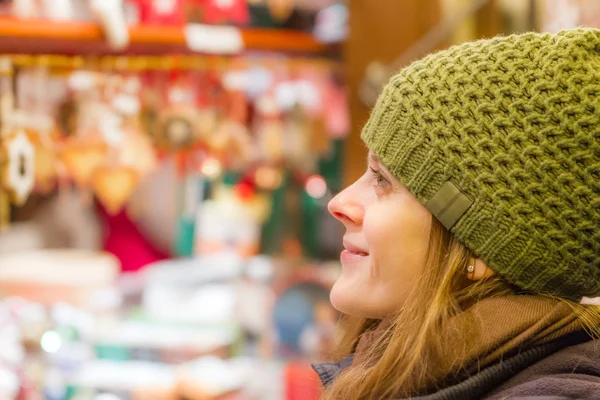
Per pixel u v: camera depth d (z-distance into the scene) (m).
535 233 0.85
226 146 1.68
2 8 1.42
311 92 1.92
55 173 1.51
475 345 0.82
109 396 1.52
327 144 2.01
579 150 0.83
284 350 1.81
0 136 1.31
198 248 2.06
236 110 1.72
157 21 1.53
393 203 0.92
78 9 1.48
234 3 1.62
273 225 2.15
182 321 1.77
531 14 1.69
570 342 0.87
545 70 0.85
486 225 0.86
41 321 1.58
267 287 1.90
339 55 1.79
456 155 0.87
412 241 0.91
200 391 1.54
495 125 0.86
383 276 0.93
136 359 1.64
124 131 1.50
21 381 1.46
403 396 0.85
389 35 1.70
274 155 1.92
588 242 0.85
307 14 1.86
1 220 1.34
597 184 0.84
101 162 1.47
